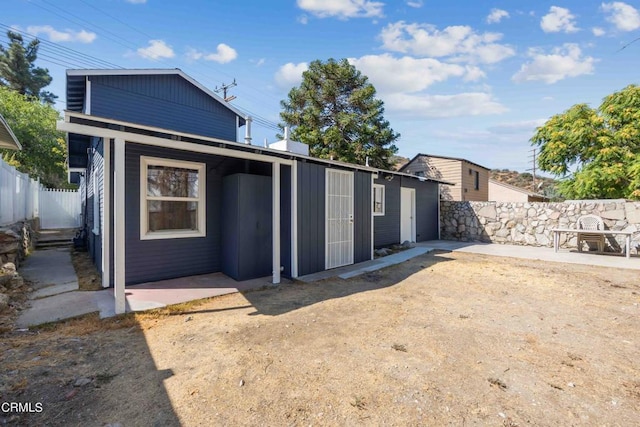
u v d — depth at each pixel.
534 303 4.29
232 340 3.06
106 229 4.91
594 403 2.08
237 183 5.43
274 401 2.10
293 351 2.83
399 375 2.43
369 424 1.88
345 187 6.88
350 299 4.47
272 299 4.45
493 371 2.50
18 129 17.02
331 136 17.72
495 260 7.53
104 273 4.88
